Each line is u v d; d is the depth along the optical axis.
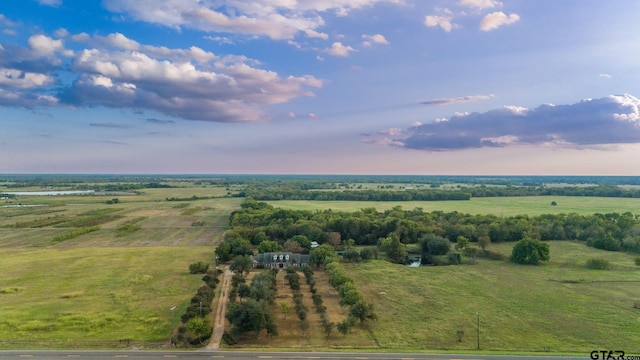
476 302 108.75
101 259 155.75
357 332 89.44
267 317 87.00
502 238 187.50
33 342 82.75
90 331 88.25
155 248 177.00
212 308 102.44
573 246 177.25
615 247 169.62
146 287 119.88
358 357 76.94
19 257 159.12
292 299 111.06
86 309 101.50
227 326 91.62
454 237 188.75
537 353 78.94
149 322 93.19
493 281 128.62
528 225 192.50
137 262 151.12
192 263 145.50
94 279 128.38
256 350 79.81
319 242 180.00
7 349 79.38
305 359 76.12
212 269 140.00
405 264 162.50
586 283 126.12
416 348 81.56
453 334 88.44
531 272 139.50
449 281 128.75
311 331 89.88
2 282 125.38
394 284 125.19
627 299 110.75
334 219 197.88
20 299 109.44
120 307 103.06
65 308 102.19
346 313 101.06
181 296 111.75
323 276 136.12
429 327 92.12
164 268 142.12
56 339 84.31
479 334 88.25
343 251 170.12
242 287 107.25
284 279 131.50
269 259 149.00
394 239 166.38
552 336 87.31
